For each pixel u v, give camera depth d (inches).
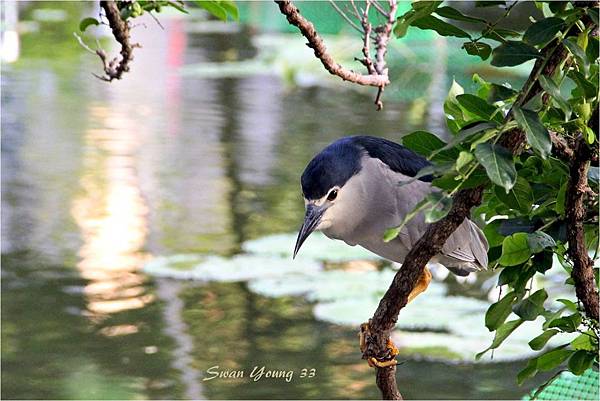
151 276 481.7
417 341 412.8
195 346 421.7
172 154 653.3
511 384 394.9
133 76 868.0
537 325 442.6
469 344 412.2
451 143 144.6
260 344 421.4
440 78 814.5
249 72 869.2
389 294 178.4
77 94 804.0
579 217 171.0
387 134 681.6
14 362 403.5
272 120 733.3
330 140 676.1
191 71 876.0
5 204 567.5
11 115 733.3
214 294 464.1
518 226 183.5
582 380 337.4
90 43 972.6
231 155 651.5
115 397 374.6
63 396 381.7
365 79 212.7
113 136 691.4
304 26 200.1
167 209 564.7
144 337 427.2
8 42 956.6
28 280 478.9
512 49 155.2
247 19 1106.1
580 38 157.6
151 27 1085.1
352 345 422.6
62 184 600.4
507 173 138.7
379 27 223.8
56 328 434.0
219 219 551.5
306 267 488.1
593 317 173.0
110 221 546.6
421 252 167.6
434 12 163.6
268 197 583.2
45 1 1140.5
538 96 149.4
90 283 474.3
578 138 177.3
